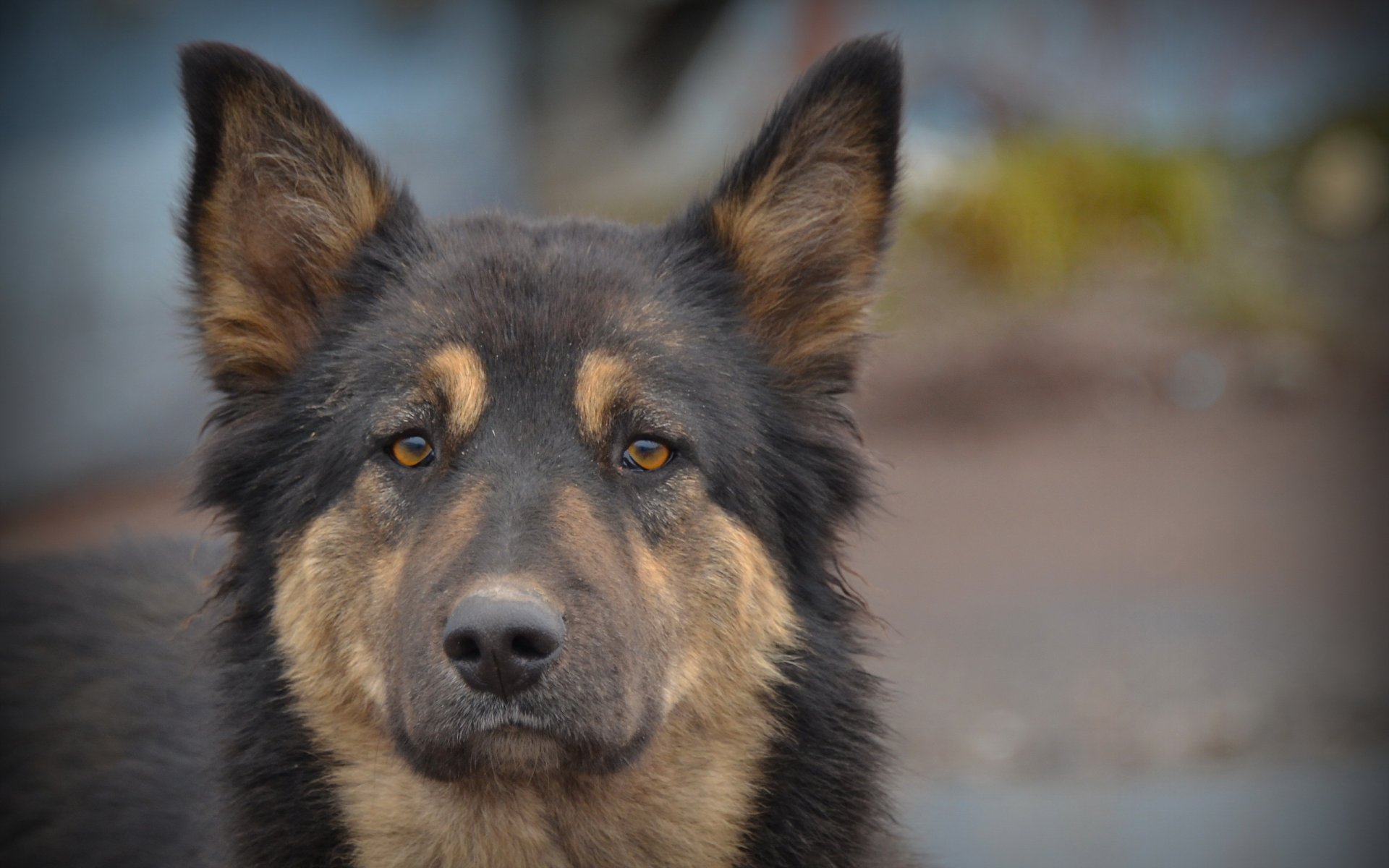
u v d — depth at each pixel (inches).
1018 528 727.7
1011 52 1203.2
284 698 275.4
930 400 900.0
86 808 320.5
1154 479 796.6
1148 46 1269.7
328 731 273.4
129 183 951.6
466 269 278.4
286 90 284.8
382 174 296.4
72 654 347.6
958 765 456.1
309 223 291.6
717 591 270.5
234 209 283.7
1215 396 913.5
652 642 256.2
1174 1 1277.1
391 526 261.7
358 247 293.9
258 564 282.2
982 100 1157.1
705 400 272.1
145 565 373.4
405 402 263.1
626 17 1221.7
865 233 291.7
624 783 270.1
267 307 289.1
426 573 242.1
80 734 331.6
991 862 382.0
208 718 297.0
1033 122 1155.9
